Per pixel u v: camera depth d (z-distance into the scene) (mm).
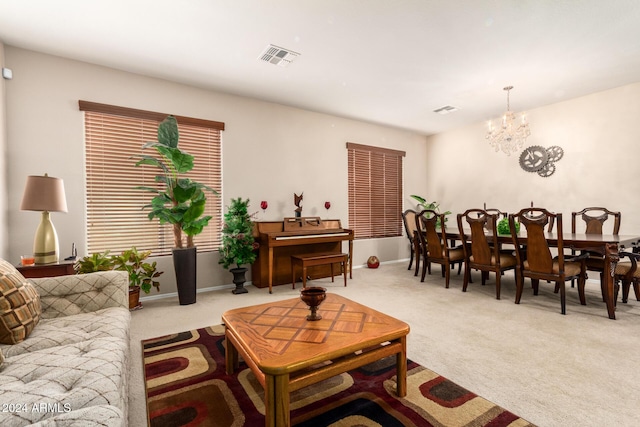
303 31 2713
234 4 2342
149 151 3566
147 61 3230
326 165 5066
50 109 3062
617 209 4008
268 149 4453
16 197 2896
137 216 3504
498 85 3891
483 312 2932
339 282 4285
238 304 3303
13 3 2293
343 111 4910
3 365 1158
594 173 4199
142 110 3520
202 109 3930
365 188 5613
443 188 6211
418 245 4613
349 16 2500
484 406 1502
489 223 4812
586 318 2738
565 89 4031
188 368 1900
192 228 3346
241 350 1456
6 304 1364
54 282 1825
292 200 4688
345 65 3346
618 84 3885
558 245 2902
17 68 2918
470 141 5730
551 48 2988
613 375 1783
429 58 3195
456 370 1854
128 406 1467
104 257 2891
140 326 2654
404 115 5133
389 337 1492
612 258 2676
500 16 2498
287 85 3877
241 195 4211
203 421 1414
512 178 5109
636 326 2535
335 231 4309
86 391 971
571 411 1464
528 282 4246
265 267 4027
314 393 1633
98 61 3221
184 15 2471
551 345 2191
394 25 2625
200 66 3354
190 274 3309
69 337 1445
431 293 3658
